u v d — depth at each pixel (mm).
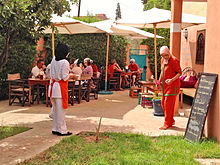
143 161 4500
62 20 10109
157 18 9688
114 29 13125
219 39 5727
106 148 5215
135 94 12461
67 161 4523
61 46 6109
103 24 12445
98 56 15227
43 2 5949
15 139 5805
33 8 6027
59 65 6004
